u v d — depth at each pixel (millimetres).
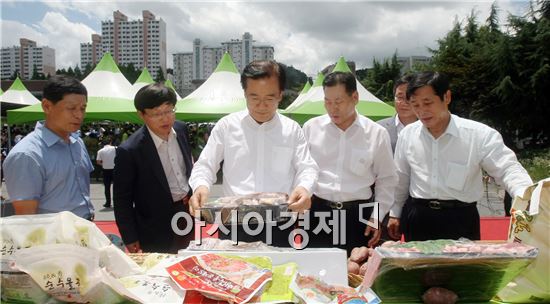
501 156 2180
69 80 2158
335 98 2305
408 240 2465
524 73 16328
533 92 15992
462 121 2307
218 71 9266
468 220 2293
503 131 17953
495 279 1314
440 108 2176
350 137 2480
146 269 1400
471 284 1337
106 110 8180
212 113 8430
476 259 1230
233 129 2059
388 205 2490
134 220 2426
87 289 1212
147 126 2439
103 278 1204
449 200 2291
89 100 8359
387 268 1277
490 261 1237
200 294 1241
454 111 19031
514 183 2045
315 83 10250
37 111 8609
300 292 1246
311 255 1454
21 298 1254
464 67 18203
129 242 2375
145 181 2395
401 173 2529
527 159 12086
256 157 2021
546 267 1340
